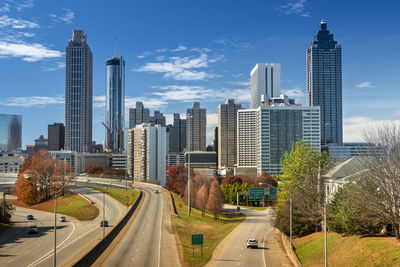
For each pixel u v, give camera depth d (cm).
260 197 9425
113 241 6756
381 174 4872
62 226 9669
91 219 10456
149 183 19050
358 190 5122
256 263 5459
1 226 9488
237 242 7525
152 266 5019
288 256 5997
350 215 5241
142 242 6669
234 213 13688
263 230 9538
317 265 5031
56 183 15325
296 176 7250
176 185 17625
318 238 6406
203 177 18675
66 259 5612
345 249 5038
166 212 10469
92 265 5053
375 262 4172
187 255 5809
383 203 4766
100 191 15700
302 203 6962
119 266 5003
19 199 15462
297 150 7562
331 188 7488
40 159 15700
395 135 5206
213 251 6438
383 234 5150
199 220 10406
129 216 9850
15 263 5500
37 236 8162
